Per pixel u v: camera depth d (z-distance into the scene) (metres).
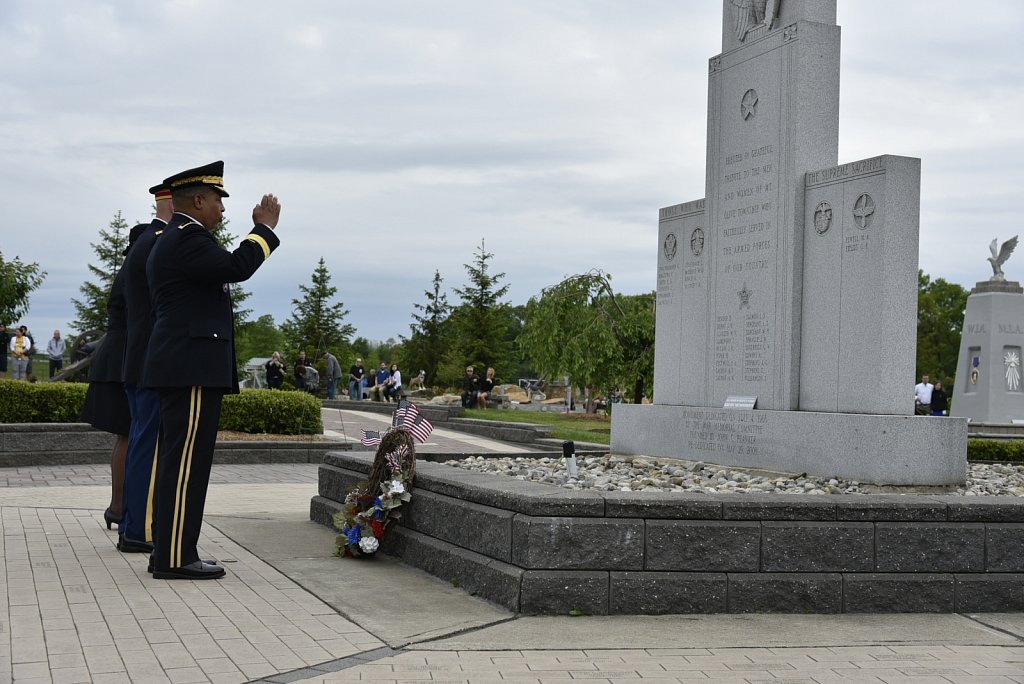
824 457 9.66
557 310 31.77
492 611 6.46
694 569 6.61
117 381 9.18
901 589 6.76
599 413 38.00
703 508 6.62
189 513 7.23
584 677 5.04
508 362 61.94
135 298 8.38
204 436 7.30
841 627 6.29
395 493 8.12
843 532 6.75
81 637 5.55
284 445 18.08
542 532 6.45
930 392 30.58
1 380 16.83
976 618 6.61
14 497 11.60
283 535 9.46
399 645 5.59
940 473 9.26
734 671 5.21
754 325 11.02
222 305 7.46
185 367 7.17
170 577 7.17
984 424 25.02
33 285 35.31
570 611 6.40
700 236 12.15
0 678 4.79
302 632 5.81
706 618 6.44
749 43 11.31
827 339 10.14
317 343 63.97
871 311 9.62
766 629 6.18
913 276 9.62
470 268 61.97
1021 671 5.30
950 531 6.86
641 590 6.48
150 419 8.20
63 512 10.41
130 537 8.17
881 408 9.49
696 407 11.52
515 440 24.62
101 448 16.41
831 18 10.85
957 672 5.26
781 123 10.74
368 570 7.82
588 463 11.58
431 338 63.38
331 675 4.97
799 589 6.66
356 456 9.91
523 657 5.40
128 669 4.97
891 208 9.51
